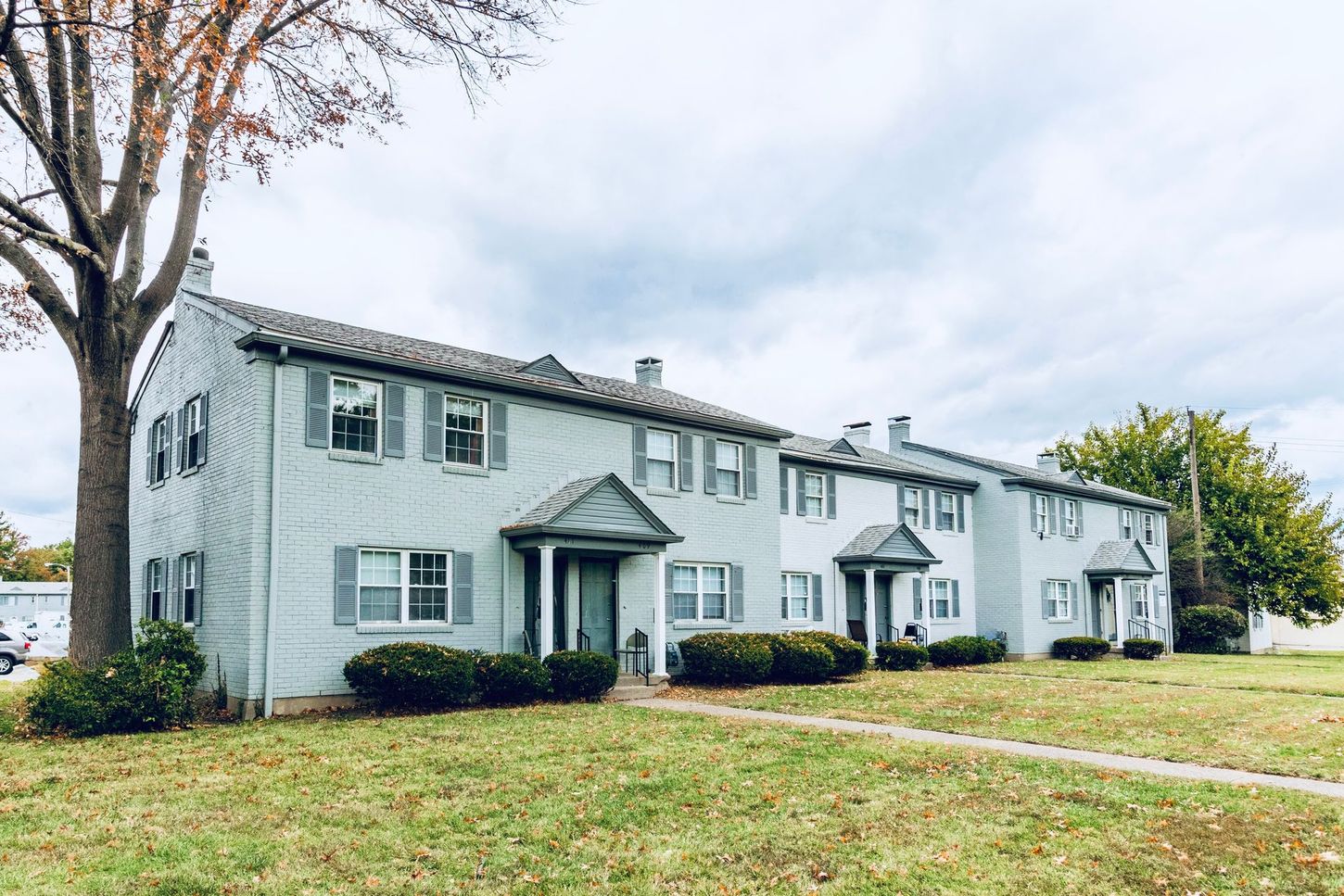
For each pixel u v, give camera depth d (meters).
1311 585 40.31
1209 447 44.66
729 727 12.44
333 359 14.95
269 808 7.88
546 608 16.23
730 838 7.14
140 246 14.66
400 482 15.60
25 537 60.62
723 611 21.55
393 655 13.95
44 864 6.33
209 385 15.98
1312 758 10.62
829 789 8.74
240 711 13.55
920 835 7.23
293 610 14.09
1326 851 6.84
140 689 12.11
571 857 6.67
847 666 21.23
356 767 9.55
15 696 15.91
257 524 13.89
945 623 29.58
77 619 13.73
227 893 5.89
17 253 13.73
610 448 19.20
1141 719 13.90
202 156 14.62
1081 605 33.31
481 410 17.16
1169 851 6.84
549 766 9.65
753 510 22.41
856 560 25.61
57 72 12.73
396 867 6.42
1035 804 8.15
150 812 7.71
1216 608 37.75
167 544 17.50
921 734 12.34
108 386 14.22
